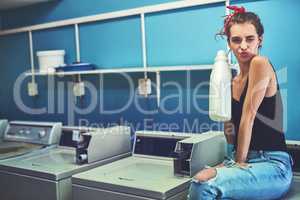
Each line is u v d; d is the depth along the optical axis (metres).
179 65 2.71
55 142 2.98
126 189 1.92
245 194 1.77
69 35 3.28
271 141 1.93
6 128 3.28
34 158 2.62
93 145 2.45
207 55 2.61
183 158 2.08
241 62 2.05
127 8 2.91
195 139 2.19
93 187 2.04
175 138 2.44
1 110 3.80
